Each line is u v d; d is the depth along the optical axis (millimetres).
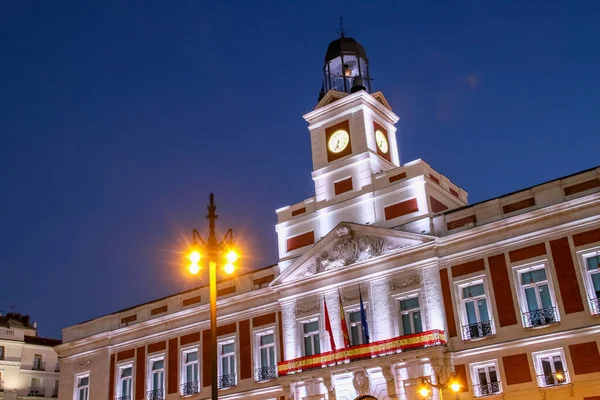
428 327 33250
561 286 30406
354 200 38250
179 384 42312
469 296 33031
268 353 39500
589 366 28703
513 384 30344
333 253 37562
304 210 40500
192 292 44469
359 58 44594
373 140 40281
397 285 34906
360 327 35812
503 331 31344
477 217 33812
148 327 45344
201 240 22344
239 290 41938
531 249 31672
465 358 31938
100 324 48469
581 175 31219
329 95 42031
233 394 39688
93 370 47125
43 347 60000
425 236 34188
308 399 35656
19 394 56719
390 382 32656
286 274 38969
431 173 37531
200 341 42562
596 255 30047
